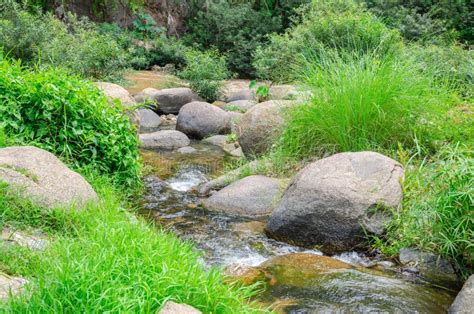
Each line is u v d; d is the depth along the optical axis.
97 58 11.25
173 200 6.11
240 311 2.96
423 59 8.90
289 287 3.98
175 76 15.49
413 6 17.05
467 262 4.20
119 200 5.46
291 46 11.07
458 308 3.53
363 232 4.75
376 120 6.27
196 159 8.19
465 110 6.63
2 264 3.05
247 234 5.16
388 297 3.85
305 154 6.59
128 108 6.86
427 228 4.40
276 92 9.91
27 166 4.16
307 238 4.90
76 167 5.39
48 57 10.19
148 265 2.89
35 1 17.20
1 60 6.34
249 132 7.48
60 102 5.42
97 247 3.06
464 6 17.45
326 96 6.55
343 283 4.04
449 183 4.09
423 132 6.29
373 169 5.10
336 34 11.08
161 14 21.06
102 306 2.48
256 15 19.56
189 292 2.78
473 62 8.53
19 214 3.79
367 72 6.43
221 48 19.52
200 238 5.02
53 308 2.46
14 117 5.34
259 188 5.91
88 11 19.44
